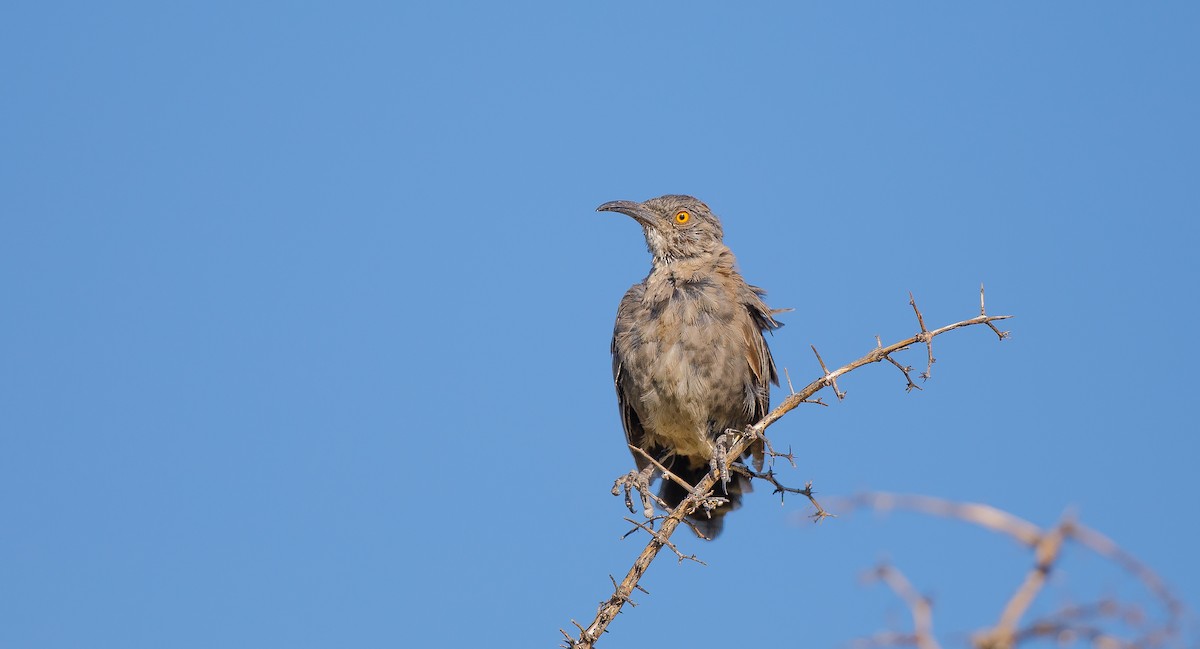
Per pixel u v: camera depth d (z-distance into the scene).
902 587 3.51
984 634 3.39
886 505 3.58
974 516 3.50
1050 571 3.39
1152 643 3.27
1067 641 3.32
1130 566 3.33
